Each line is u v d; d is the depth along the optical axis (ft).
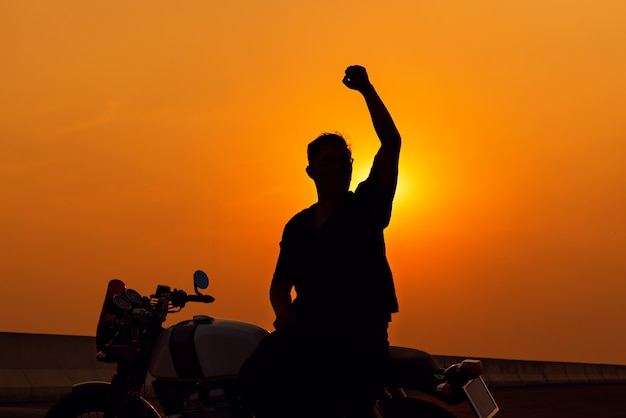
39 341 57.52
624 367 170.40
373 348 13.19
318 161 13.99
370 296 13.47
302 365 13.33
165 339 15.71
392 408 14.25
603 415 51.75
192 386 15.97
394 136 13.58
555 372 138.92
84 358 61.26
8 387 53.21
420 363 13.82
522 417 49.75
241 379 13.70
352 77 13.58
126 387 17.10
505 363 121.60
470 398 13.92
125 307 17.13
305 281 13.67
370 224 13.61
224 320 15.66
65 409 17.34
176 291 17.89
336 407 13.37
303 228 14.12
